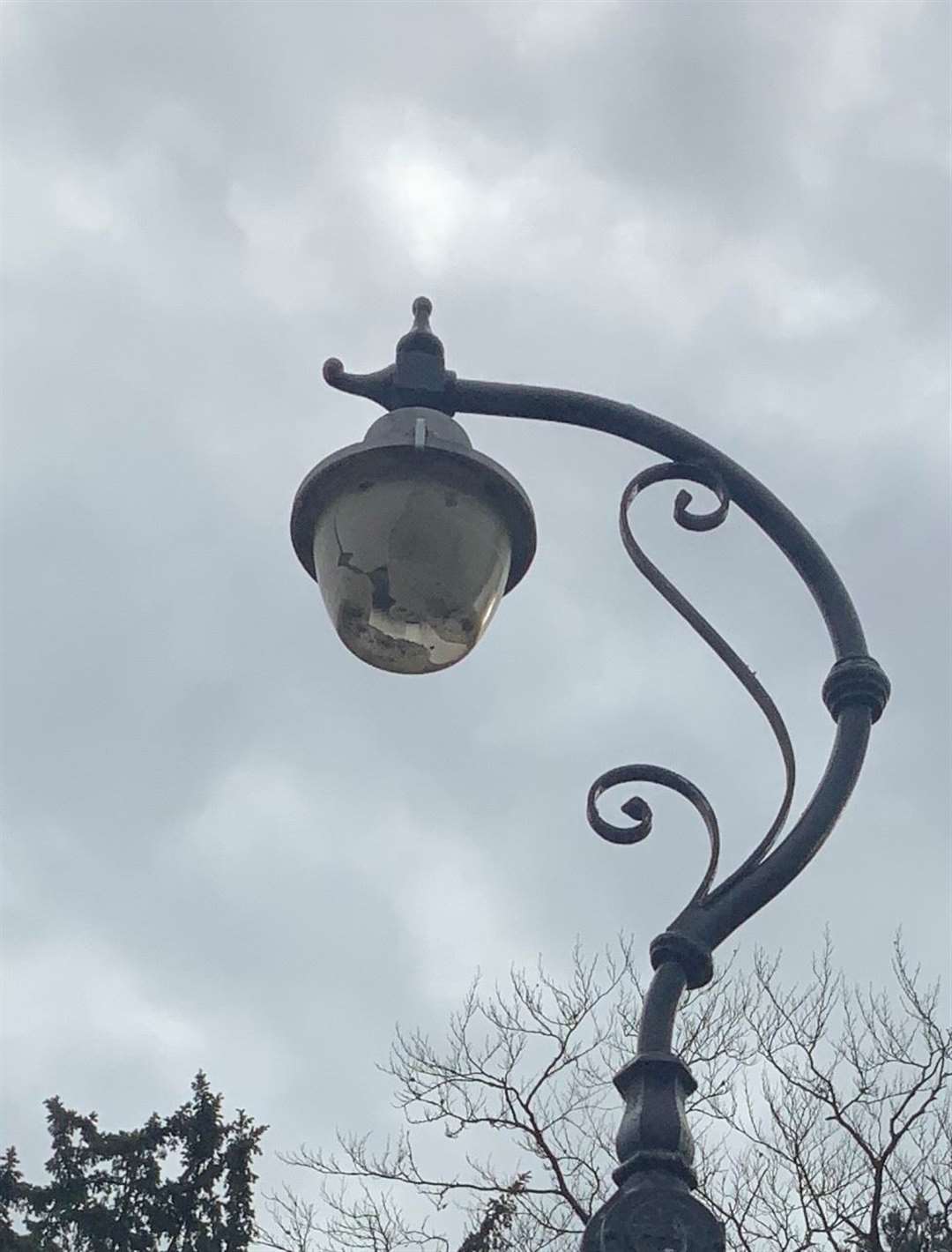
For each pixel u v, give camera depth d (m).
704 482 5.30
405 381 5.39
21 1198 18.58
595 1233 4.11
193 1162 19.03
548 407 5.37
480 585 5.21
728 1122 15.37
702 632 5.05
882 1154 14.30
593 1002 15.88
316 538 5.27
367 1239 15.30
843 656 5.04
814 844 4.74
